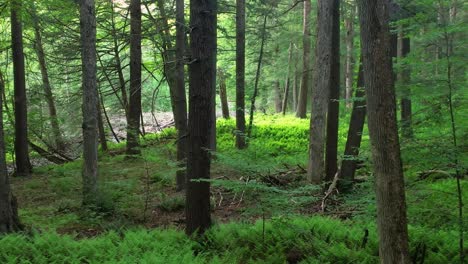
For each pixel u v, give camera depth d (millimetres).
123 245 7707
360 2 4957
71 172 17359
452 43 6539
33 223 9719
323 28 12266
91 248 7461
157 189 14016
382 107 4859
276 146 19625
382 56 4832
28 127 21125
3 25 22281
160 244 7820
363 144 10898
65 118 24641
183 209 11695
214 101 16625
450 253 6730
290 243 7801
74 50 19656
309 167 12711
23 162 17875
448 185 8586
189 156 8195
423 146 6383
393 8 9422
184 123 12961
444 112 6504
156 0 18766
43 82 22734
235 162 7621
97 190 11398
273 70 34875
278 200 7461
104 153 22219
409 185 7066
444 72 6660
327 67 12414
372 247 7344
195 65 7895
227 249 7523
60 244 7672
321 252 7219
